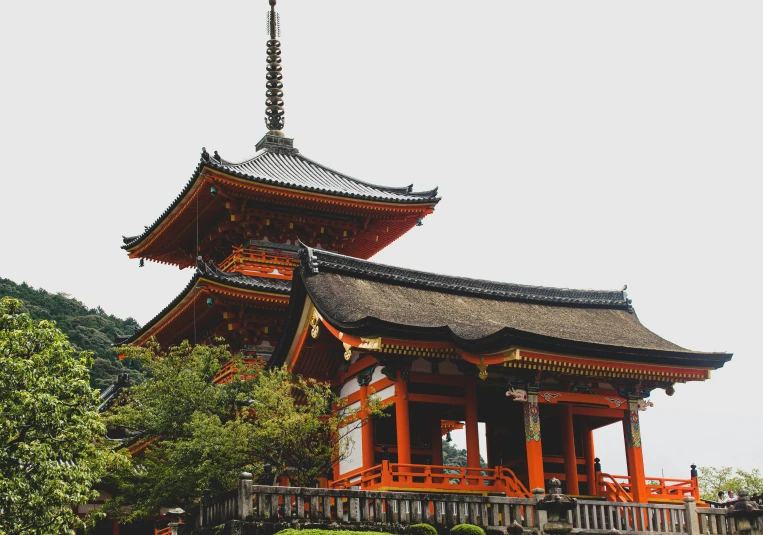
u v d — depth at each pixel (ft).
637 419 114.52
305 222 178.50
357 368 116.16
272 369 121.29
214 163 160.66
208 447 103.71
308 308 114.83
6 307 89.81
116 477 116.57
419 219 184.34
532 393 106.73
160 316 175.32
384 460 99.76
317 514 82.79
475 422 109.91
